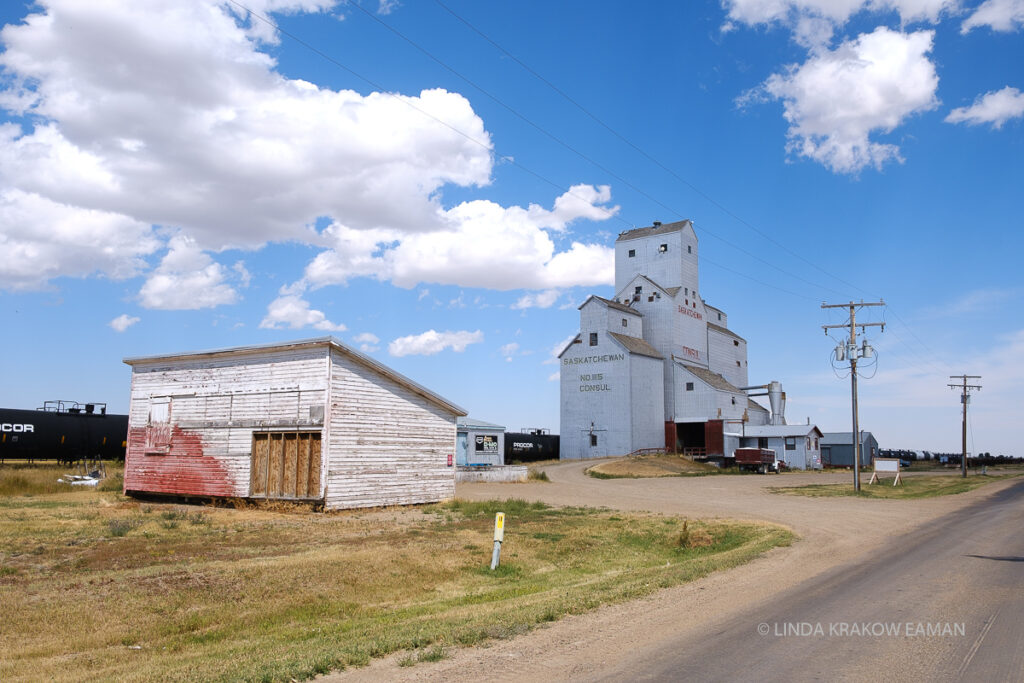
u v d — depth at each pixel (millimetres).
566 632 9219
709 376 76250
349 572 14180
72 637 9727
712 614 10250
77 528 19859
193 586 12594
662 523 24047
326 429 25453
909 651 8188
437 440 30438
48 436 42031
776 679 7203
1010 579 13008
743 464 64500
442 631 9164
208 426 28578
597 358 71375
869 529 22406
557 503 31875
